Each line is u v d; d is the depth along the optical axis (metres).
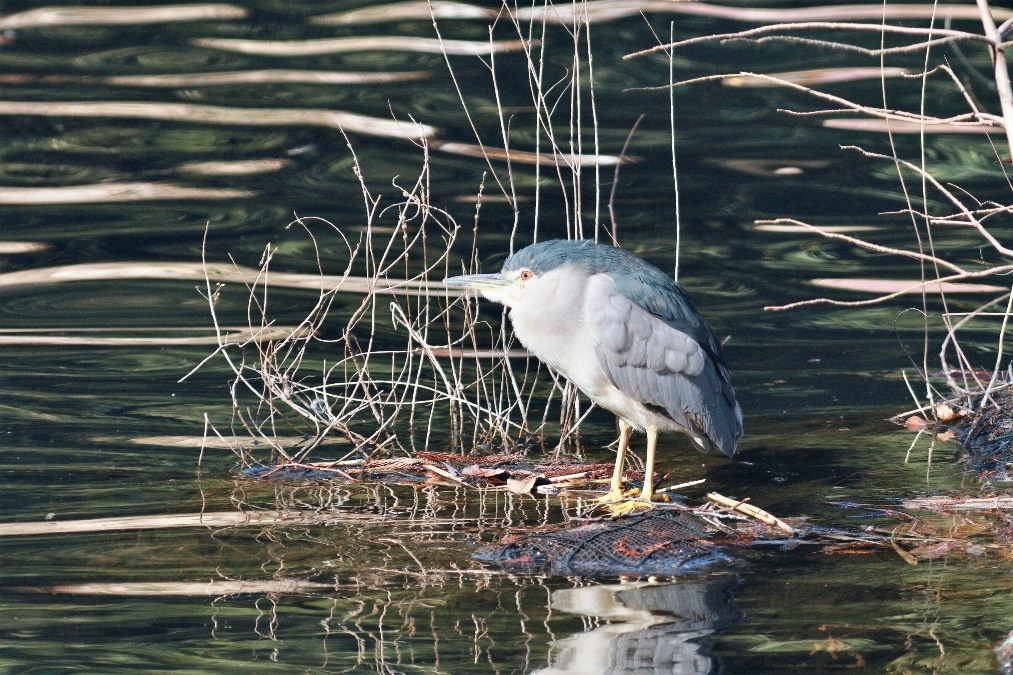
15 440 11.20
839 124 21.09
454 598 8.13
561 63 23.42
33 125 20.45
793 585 8.26
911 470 10.58
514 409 12.49
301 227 16.72
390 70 23.14
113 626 7.77
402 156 19.34
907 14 24.61
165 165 18.97
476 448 11.54
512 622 7.77
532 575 8.50
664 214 17.47
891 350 13.62
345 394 11.97
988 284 15.13
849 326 14.25
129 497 10.08
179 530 9.39
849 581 8.30
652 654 7.27
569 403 12.03
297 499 10.09
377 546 9.06
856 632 7.54
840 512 9.63
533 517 9.67
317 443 11.43
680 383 10.05
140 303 14.52
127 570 8.63
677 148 20.11
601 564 8.64
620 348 9.94
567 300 10.05
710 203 17.89
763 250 16.27
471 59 23.58
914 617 7.73
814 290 15.11
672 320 10.12
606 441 11.83
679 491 10.28
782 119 21.45
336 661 7.28
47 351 13.22
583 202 17.81
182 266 15.55
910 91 22.27
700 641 7.46
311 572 8.60
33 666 7.26
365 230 16.61
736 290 15.12
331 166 18.94
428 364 13.32
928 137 20.41
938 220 9.48
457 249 15.95
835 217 17.34
